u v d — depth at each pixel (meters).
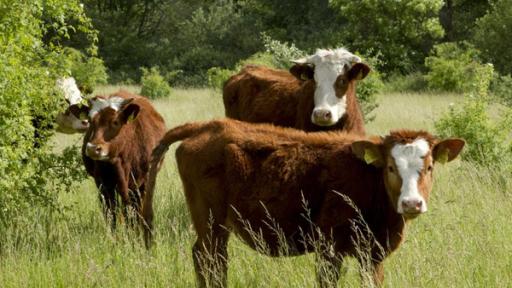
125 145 13.73
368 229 9.17
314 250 9.78
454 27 64.31
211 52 74.62
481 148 16.91
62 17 12.75
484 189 14.19
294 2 74.81
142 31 84.06
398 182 8.99
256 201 9.77
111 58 76.69
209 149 10.09
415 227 11.77
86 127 16.44
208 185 10.05
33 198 12.98
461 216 11.90
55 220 13.01
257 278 10.18
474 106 17.47
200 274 10.15
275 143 9.90
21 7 11.92
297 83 15.50
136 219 13.29
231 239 11.62
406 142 9.14
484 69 17.91
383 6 55.53
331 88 14.24
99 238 12.23
